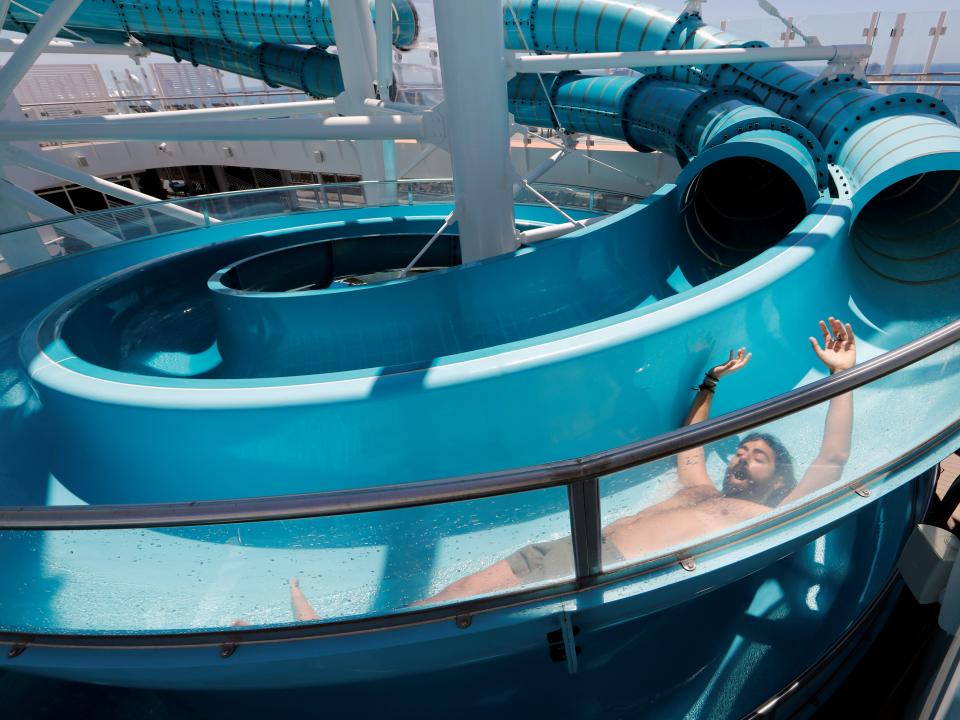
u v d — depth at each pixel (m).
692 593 2.78
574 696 4.04
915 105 6.89
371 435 3.77
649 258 7.34
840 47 8.38
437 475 4.02
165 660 2.40
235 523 1.93
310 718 4.03
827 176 6.92
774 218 8.77
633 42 11.61
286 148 24.30
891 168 5.76
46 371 4.45
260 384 3.79
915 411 2.87
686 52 8.55
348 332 6.06
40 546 2.12
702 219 8.97
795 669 4.21
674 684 4.10
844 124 7.14
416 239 10.45
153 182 33.03
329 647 2.35
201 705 4.10
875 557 5.10
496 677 4.13
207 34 14.29
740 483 2.44
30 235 10.21
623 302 6.88
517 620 2.38
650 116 10.73
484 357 3.82
